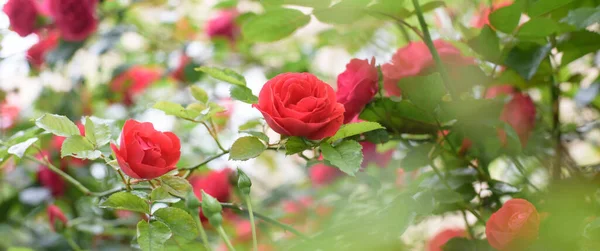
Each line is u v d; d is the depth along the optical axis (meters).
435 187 1.18
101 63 2.00
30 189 1.74
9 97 2.06
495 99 1.19
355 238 1.14
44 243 1.63
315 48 1.90
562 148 1.32
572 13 1.15
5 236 1.81
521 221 1.05
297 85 1.06
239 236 1.53
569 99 1.43
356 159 1.05
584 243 1.04
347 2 1.14
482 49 1.18
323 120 1.05
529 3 1.16
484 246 1.14
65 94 2.00
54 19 1.83
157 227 1.06
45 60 1.92
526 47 1.17
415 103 1.14
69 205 1.75
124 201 1.07
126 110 2.03
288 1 1.15
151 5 2.06
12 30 1.88
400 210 1.11
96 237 1.67
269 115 1.04
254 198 1.81
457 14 1.45
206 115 1.12
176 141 1.08
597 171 1.24
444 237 1.32
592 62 1.40
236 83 1.12
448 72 1.20
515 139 1.14
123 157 1.05
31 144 1.14
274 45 2.00
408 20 1.47
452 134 1.20
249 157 1.07
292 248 1.16
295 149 1.06
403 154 1.33
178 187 1.07
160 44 2.10
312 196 1.65
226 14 1.95
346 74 1.17
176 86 2.06
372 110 1.16
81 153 1.08
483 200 1.20
